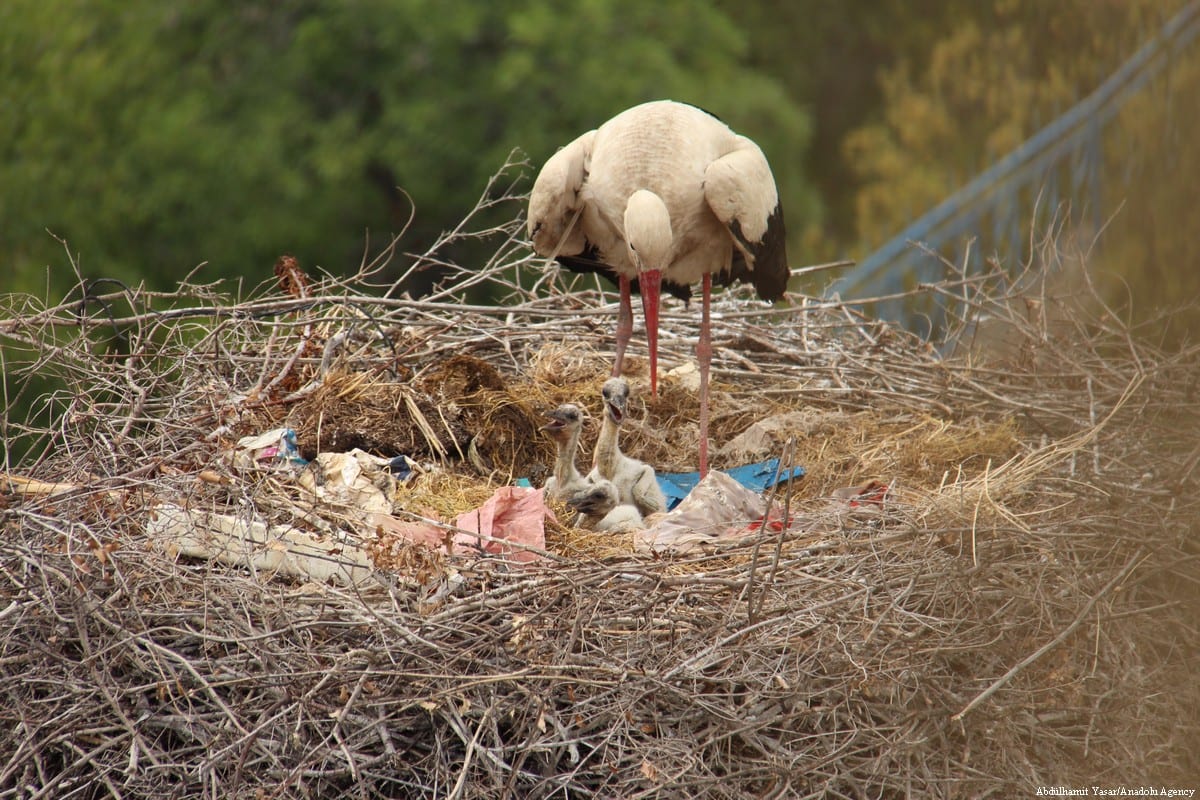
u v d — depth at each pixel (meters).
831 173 31.06
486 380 11.16
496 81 22.22
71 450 9.74
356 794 7.33
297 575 8.27
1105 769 7.68
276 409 10.52
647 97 23.02
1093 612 7.94
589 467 11.60
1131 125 15.32
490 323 12.57
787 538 8.98
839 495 10.22
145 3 22.94
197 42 23.02
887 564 8.22
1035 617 7.99
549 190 10.77
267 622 7.61
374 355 11.62
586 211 11.05
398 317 12.82
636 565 8.26
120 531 8.38
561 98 22.56
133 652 7.62
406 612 7.77
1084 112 16.62
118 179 21.75
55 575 7.75
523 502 9.43
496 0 22.83
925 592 8.09
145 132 21.80
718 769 7.43
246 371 11.11
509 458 10.91
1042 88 21.47
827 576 8.20
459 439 10.64
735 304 13.84
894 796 7.50
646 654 7.57
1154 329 12.89
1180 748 7.71
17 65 22.34
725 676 7.39
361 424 10.37
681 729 7.39
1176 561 8.24
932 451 11.05
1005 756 7.47
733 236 10.59
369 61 22.78
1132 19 20.14
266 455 9.71
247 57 22.91
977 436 11.38
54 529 7.96
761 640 7.66
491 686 7.26
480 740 7.40
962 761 7.50
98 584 7.85
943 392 12.15
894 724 7.43
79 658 7.87
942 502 9.12
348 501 9.21
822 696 7.50
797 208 25.86
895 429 11.69
